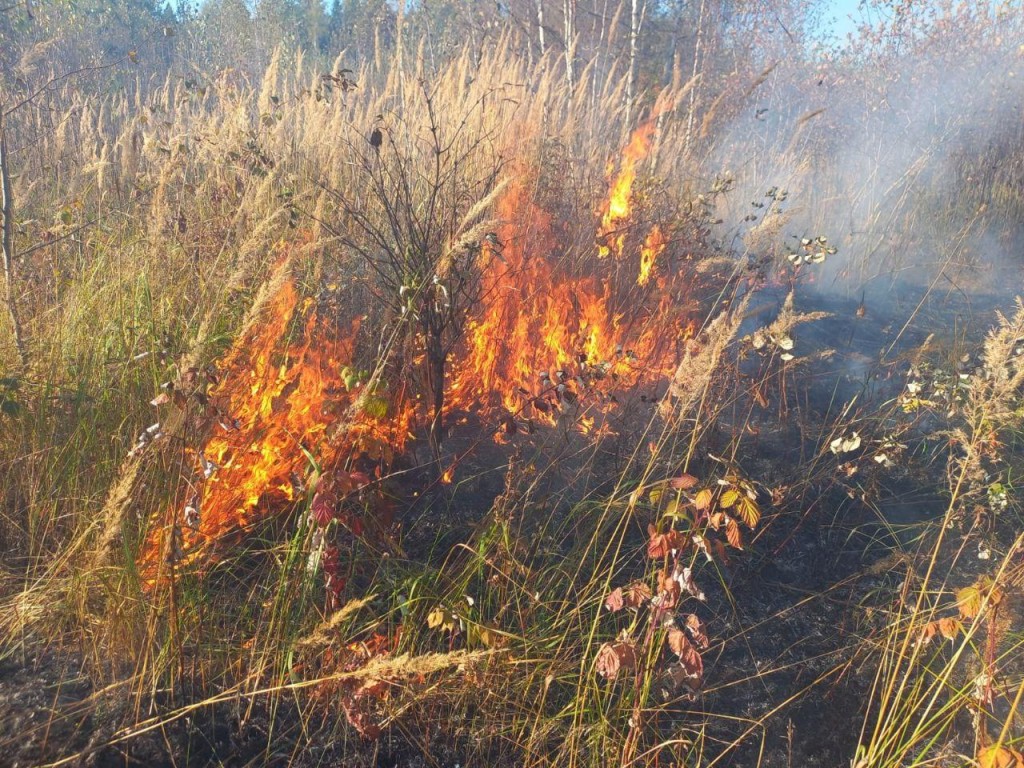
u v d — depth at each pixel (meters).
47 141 5.68
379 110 5.11
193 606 2.38
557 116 5.78
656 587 2.82
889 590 3.16
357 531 2.49
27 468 2.74
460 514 3.22
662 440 2.88
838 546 3.41
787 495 3.60
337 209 4.34
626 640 2.20
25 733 2.05
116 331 3.14
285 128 5.05
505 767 2.25
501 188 2.65
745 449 3.91
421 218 4.03
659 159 6.12
